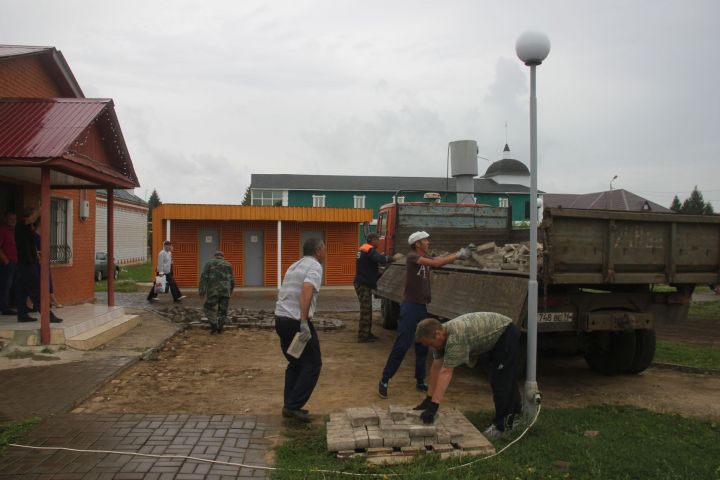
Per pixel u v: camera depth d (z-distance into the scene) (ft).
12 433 15.26
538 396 16.49
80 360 24.53
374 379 23.39
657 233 20.65
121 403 18.98
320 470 13.15
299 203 175.11
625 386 22.35
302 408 17.89
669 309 22.11
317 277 17.26
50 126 26.43
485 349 15.83
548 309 20.18
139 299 57.77
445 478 12.65
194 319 38.24
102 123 30.50
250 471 13.32
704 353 28.86
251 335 33.91
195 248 74.90
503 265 21.40
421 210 36.58
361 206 177.37
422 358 21.27
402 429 14.52
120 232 133.28
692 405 19.65
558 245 19.03
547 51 16.63
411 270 20.88
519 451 14.51
